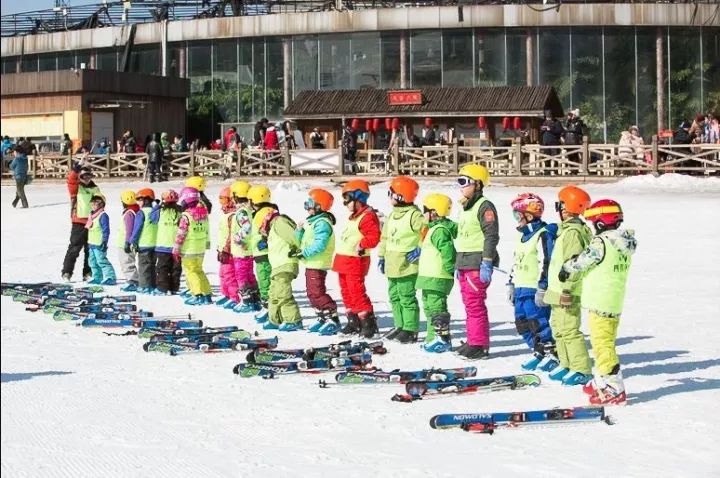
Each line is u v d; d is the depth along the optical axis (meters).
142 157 37.78
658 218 23.08
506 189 30.05
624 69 41.09
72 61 48.12
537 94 36.97
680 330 12.02
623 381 9.27
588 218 8.79
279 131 37.62
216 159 36.41
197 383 9.52
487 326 10.77
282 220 12.75
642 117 41.28
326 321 12.50
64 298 15.44
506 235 21.64
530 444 7.33
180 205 16.47
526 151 32.34
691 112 41.34
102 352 11.28
